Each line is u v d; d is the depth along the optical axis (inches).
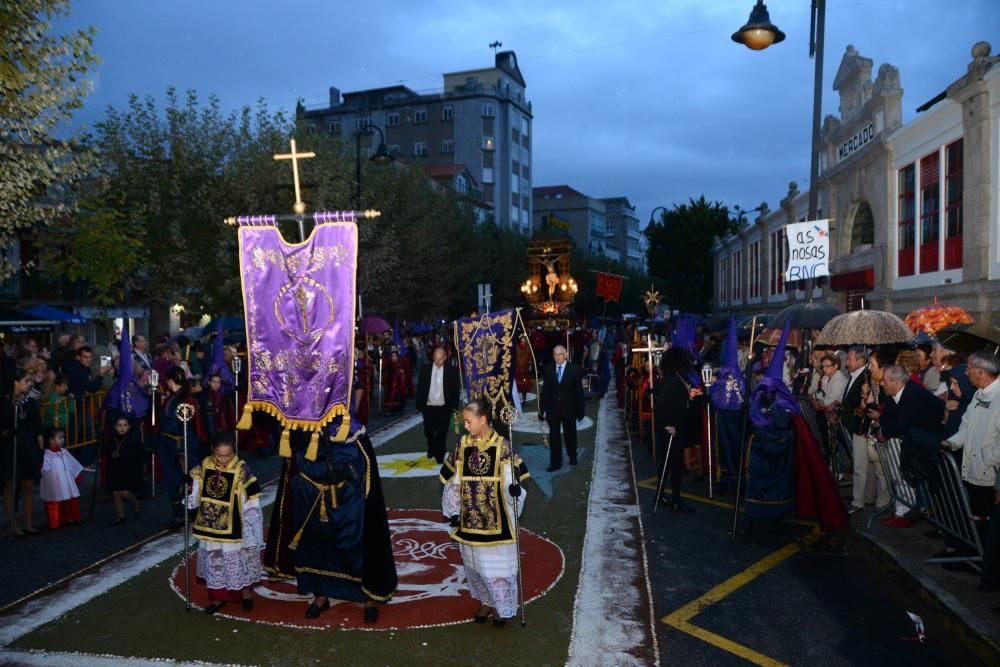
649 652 207.5
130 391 359.6
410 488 412.8
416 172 1312.7
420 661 202.4
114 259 679.7
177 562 288.2
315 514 230.2
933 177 613.6
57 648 211.6
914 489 288.2
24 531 330.6
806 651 207.9
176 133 854.5
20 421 328.2
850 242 834.2
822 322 410.3
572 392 454.9
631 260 5014.8
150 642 215.3
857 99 788.0
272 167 857.5
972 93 526.9
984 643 200.1
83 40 460.1
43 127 459.8
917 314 416.8
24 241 970.1
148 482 417.1
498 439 225.6
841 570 275.9
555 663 201.3
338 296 230.8
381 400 728.3
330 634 220.5
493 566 219.6
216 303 872.9
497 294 1781.5
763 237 1273.4
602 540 312.3
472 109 2960.1
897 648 209.3
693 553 296.0
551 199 4197.8
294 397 232.2
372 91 3102.9
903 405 284.4
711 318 787.4
